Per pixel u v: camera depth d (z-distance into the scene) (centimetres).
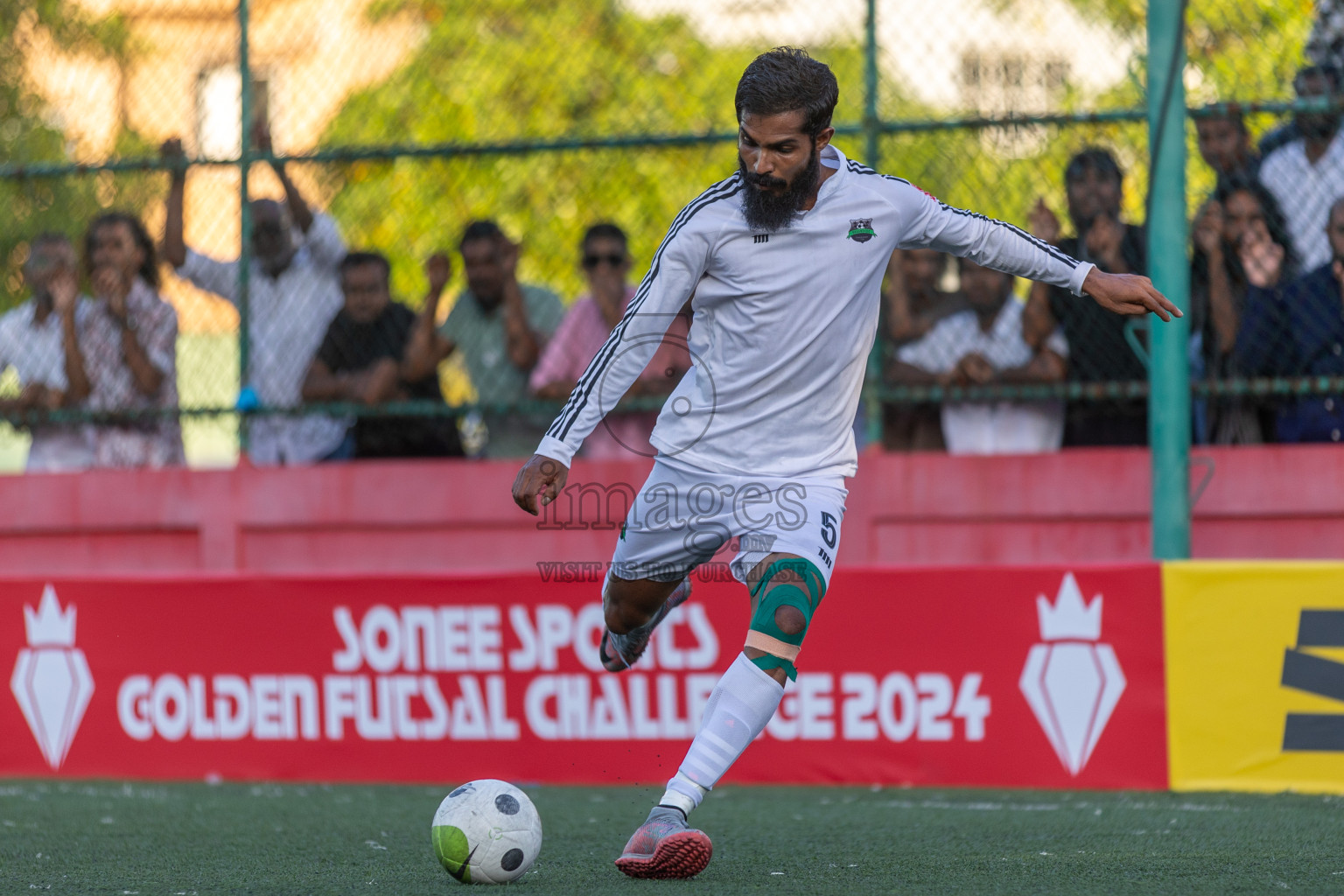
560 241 2614
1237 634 1736
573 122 3253
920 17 2241
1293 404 2153
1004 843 1430
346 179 2422
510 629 1917
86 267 2441
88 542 2462
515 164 2598
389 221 2575
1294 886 1190
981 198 2200
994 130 2184
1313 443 2145
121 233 2394
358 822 1623
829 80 1149
